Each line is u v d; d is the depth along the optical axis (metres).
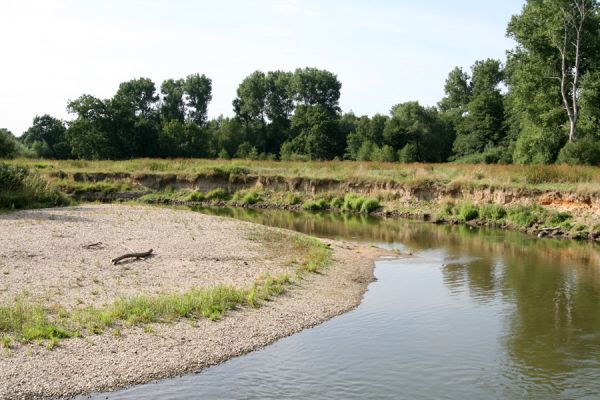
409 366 12.75
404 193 42.75
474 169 43.03
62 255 20.59
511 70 66.62
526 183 37.47
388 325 15.69
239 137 101.94
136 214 32.84
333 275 21.09
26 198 35.62
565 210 33.59
